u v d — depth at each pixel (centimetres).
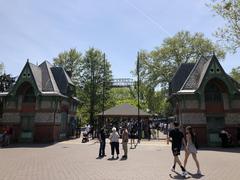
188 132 1281
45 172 1252
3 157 1838
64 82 3778
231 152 2223
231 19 2448
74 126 4106
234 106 2981
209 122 2994
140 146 2730
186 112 3009
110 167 1409
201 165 1494
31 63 3391
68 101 3894
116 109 3991
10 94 3225
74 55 5431
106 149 2452
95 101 5228
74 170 1309
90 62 5316
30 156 1895
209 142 2934
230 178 1121
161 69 5025
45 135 3212
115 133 1850
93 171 1281
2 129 3266
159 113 7369
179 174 1213
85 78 5303
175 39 5034
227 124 2956
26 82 3262
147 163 1563
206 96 3044
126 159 1744
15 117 3278
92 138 3834
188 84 3145
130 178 1114
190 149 1252
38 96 3259
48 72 3600
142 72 5272
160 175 1186
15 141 3206
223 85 2983
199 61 3444
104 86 5262
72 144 2950
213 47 4759
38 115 3250
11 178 1110
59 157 1839
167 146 2728
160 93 5191
